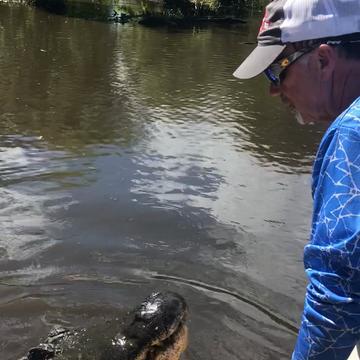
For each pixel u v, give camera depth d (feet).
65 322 13.30
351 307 5.32
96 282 14.79
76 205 18.25
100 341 10.93
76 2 56.13
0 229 16.79
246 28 56.39
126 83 33.71
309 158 23.57
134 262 15.62
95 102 29.60
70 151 22.62
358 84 5.87
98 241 16.46
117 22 52.85
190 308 13.83
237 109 30.12
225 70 38.70
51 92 30.83
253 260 15.81
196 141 24.66
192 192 19.57
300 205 19.04
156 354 10.80
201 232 17.11
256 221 17.87
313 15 5.77
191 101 31.01
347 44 5.74
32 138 23.81
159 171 21.13
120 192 19.22
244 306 13.93
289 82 6.22
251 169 21.94
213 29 54.49
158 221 17.60
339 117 5.47
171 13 56.85
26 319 13.44
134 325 10.80
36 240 16.38
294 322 13.39
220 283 14.82
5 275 14.94
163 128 26.18
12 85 31.65
